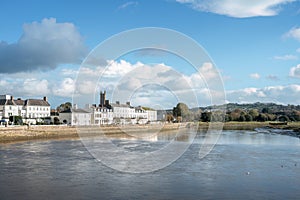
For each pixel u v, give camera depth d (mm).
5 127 65750
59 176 24328
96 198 18344
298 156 36406
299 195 19188
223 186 21219
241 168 28078
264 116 157250
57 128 74500
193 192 19672
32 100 121625
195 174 25234
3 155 36781
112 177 23969
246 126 133500
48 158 34062
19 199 18203
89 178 23578
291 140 61312
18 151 41000
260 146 48281
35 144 51406
